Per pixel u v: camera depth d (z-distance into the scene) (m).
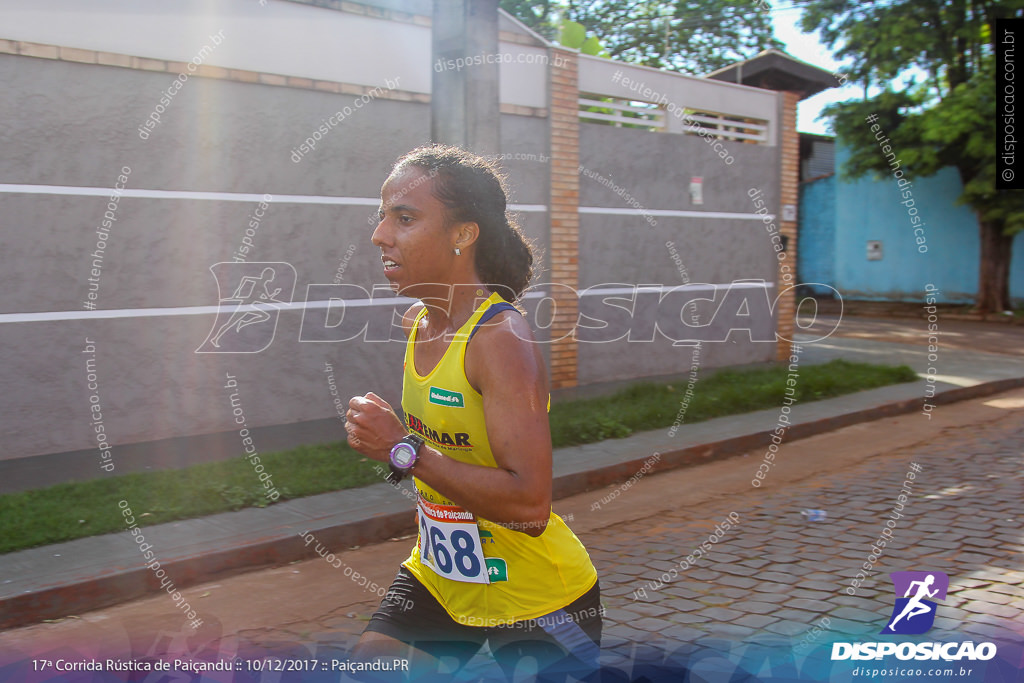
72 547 4.77
